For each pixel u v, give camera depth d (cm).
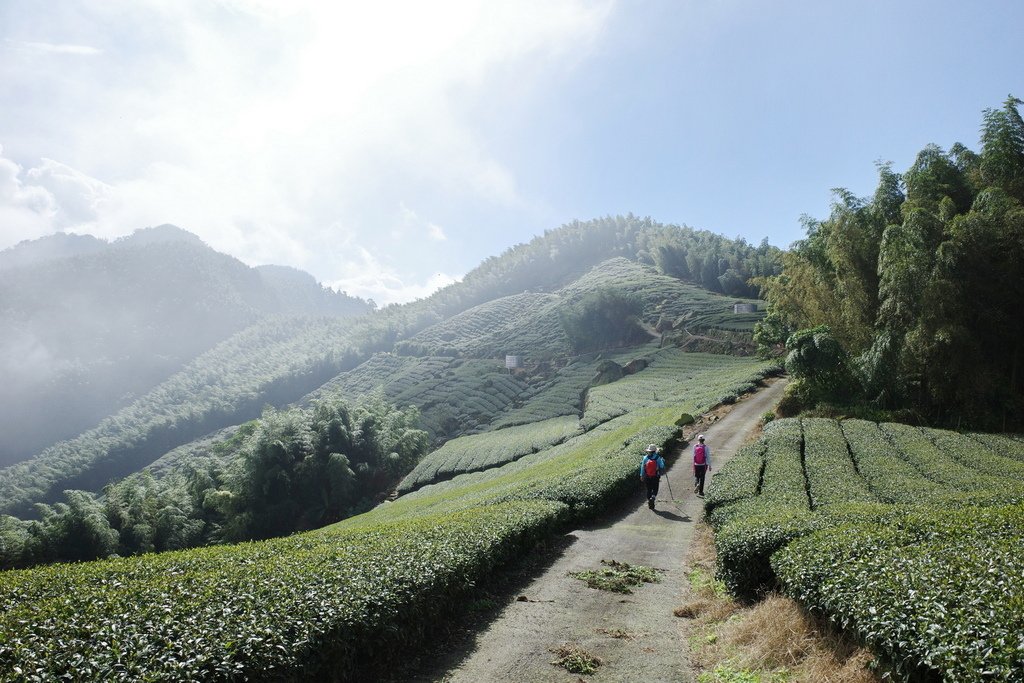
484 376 11594
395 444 7344
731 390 5394
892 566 737
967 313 2862
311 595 796
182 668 570
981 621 524
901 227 3092
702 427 4097
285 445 6375
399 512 4094
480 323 16788
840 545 900
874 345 3281
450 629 1059
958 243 2812
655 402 6219
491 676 859
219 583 864
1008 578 612
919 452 2302
